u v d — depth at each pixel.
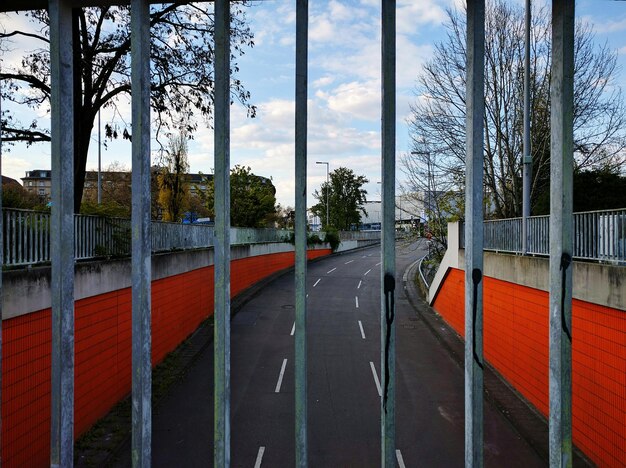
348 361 13.28
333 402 10.27
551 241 2.86
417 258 43.56
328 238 50.31
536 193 18.80
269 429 8.93
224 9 2.83
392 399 2.79
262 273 30.14
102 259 9.77
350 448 8.16
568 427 2.73
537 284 9.30
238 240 25.72
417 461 7.76
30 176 91.06
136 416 2.79
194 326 16.47
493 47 18.77
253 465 7.61
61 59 2.88
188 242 16.23
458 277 16.28
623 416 6.50
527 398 10.05
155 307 12.41
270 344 15.14
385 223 2.82
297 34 2.81
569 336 2.76
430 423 9.26
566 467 2.72
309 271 35.16
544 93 18.64
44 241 7.42
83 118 13.90
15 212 6.83
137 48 2.80
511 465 7.58
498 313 11.99
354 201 73.50
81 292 8.28
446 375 12.16
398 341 15.48
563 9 2.75
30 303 6.70
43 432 7.06
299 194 2.83
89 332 8.65
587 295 7.40
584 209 10.75
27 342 6.71
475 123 2.87
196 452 8.02
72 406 2.93
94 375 8.84
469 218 2.92
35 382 6.88
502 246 12.35
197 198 40.56
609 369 6.85
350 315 19.80
